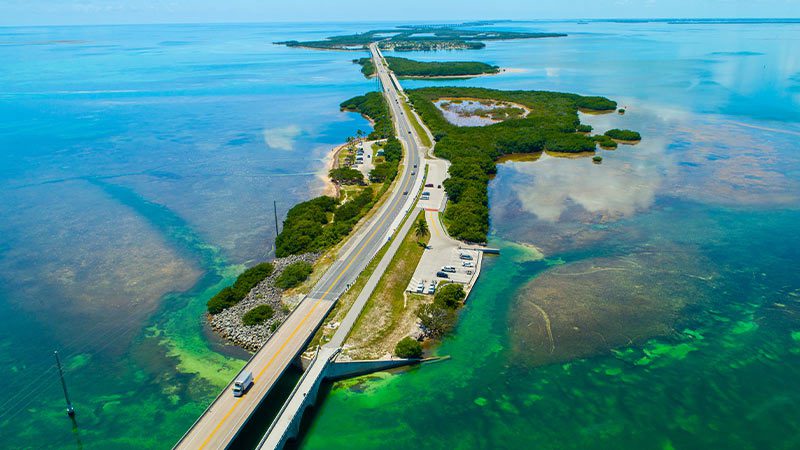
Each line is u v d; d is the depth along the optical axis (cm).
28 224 12681
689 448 6381
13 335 8581
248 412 6500
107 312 9181
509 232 12112
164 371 7681
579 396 7162
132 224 12744
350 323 8381
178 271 10569
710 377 7506
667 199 13938
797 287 9719
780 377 7506
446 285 9381
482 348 8125
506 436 6538
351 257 10469
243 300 9181
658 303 9238
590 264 10588
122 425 6756
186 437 6106
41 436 6606
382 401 7119
